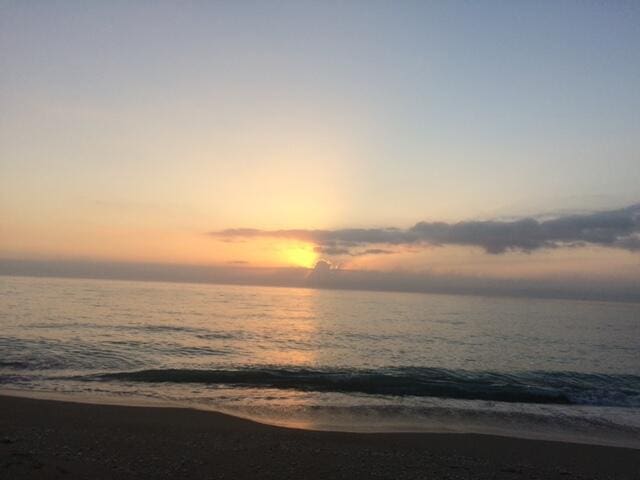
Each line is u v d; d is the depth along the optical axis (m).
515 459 11.43
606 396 19.33
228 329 42.34
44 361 22.11
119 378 19.16
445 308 99.75
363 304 109.56
